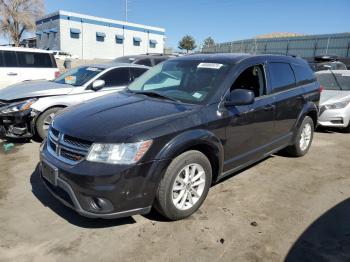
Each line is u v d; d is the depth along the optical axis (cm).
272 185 472
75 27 4566
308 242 339
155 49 5562
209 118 382
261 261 309
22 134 629
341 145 701
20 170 506
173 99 413
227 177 495
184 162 354
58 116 401
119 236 340
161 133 337
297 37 3575
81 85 702
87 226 357
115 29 4962
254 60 470
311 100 584
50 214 379
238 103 392
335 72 944
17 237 336
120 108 388
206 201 416
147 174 327
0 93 688
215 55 486
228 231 353
